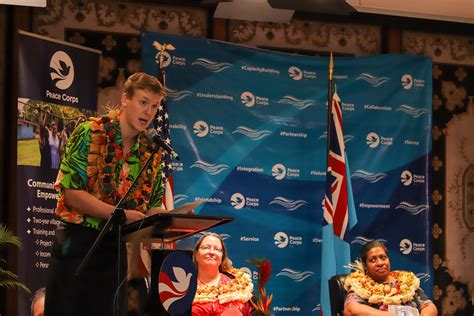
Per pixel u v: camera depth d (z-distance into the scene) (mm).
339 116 8305
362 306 6836
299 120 8812
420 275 8984
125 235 3729
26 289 6918
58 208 3941
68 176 3881
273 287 8555
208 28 8766
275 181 8680
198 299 6215
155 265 3891
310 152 8812
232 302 6289
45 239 7336
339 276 7219
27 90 7336
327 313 7996
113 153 3947
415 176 9078
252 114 8680
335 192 8188
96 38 8398
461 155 9398
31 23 8195
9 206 7816
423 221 9039
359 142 8969
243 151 8609
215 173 8492
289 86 8812
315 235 8750
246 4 5836
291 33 9047
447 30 9406
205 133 8500
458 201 9359
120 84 8422
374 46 9266
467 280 9289
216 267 6402
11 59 8016
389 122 9055
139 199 4027
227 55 8641
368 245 7207
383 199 8977
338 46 9164
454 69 9445
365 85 9023
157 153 4109
